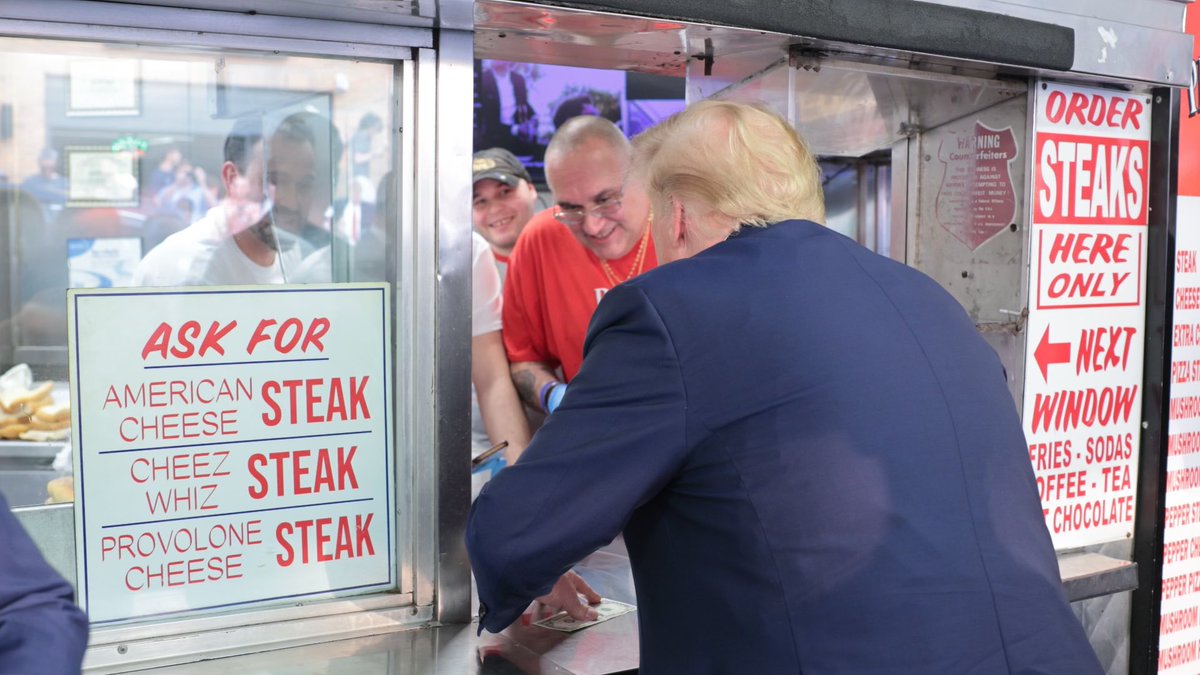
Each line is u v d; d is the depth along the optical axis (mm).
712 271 1158
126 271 1473
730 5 1568
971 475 1118
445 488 1572
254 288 1477
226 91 1495
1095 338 2123
